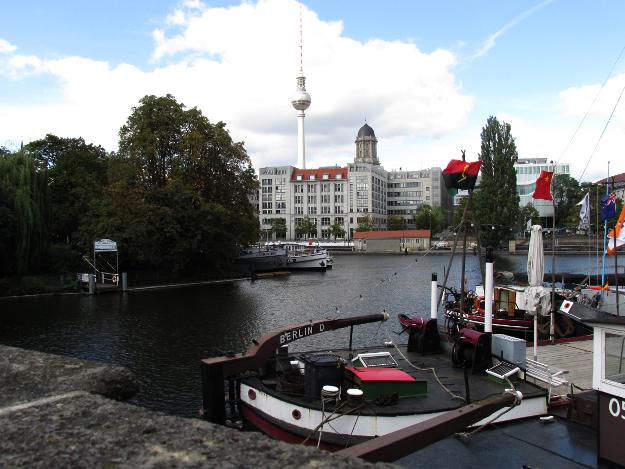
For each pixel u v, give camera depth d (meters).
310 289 50.31
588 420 10.88
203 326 30.44
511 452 9.72
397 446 6.23
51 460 2.59
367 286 52.28
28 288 44.78
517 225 88.56
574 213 102.56
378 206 176.38
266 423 12.12
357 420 10.70
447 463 9.31
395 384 11.45
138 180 56.56
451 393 11.74
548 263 67.56
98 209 55.19
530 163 154.38
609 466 8.42
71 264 50.97
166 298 43.72
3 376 3.79
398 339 26.17
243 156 62.66
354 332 28.03
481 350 13.33
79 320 32.66
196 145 56.75
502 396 8.24
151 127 58.00
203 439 2.91
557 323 23.66
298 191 169.88
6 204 44.78
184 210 54.75
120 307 38.28
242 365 12.79
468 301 28.00
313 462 2.73
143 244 52.09
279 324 31.06
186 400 17.42
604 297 23.39
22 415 3.12
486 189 85.81
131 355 23.55
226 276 61.44
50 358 4.21
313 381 11.64
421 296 43.41
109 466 2.56
